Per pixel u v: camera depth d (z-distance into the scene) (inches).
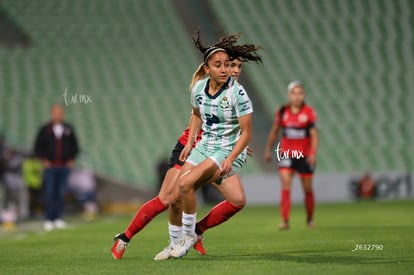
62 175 1996.8
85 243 1339.8
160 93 3656.5
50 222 2017.7
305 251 1023.6
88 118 3508.9
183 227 896.3
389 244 1087.6
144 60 3838.6
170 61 3833.7
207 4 4156.0
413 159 3410.4
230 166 861.8
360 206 2516.0
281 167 1568.7
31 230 1953.7
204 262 884.6
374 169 3363.7
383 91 3737.7
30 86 3651.6
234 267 823.7
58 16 4050.2
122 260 948.0
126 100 3609.7
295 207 2628.0
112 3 4143.7
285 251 1035.9
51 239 1501.0
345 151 3425.2
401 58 3907.5
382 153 3425.2
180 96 3639.3
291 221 1843.0
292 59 3892.7
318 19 4087.1
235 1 4180.6
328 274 738.2
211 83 893.2
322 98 3695.9
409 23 4060.0
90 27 4005.9
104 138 3410.4
